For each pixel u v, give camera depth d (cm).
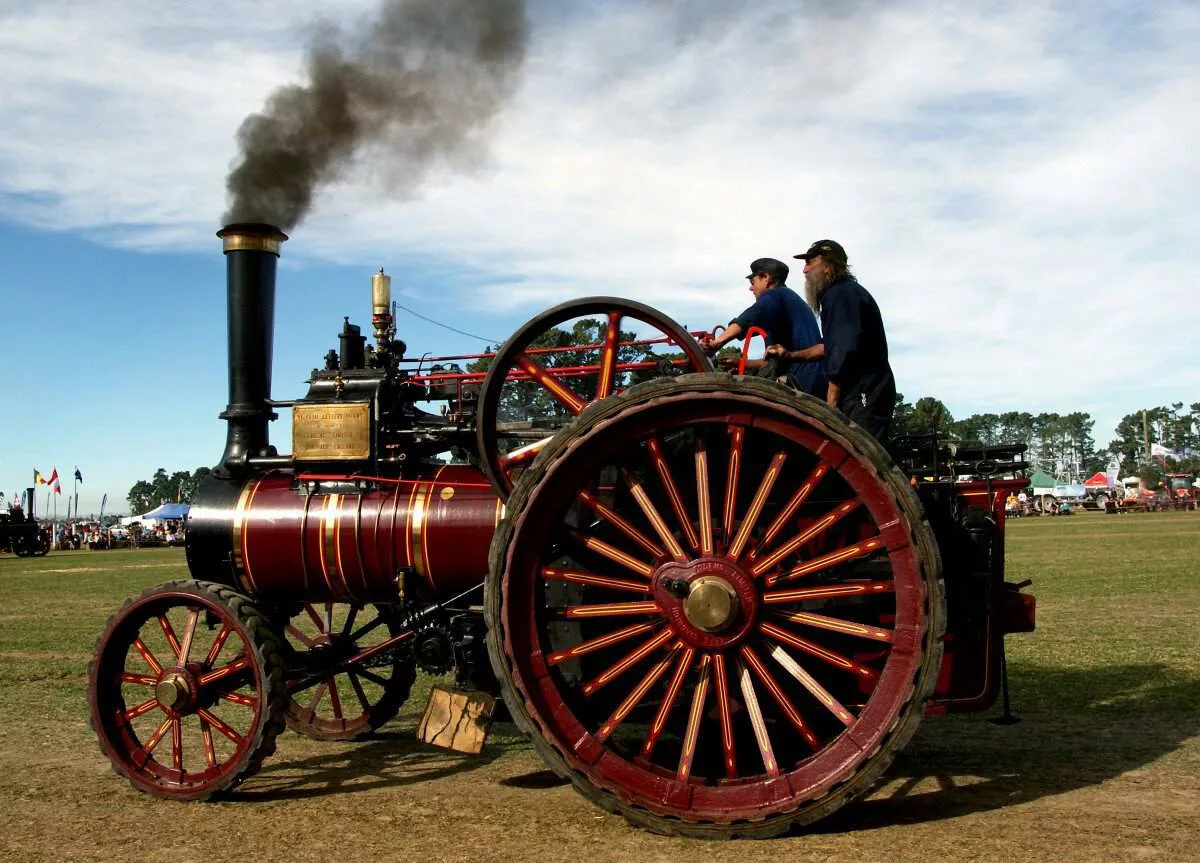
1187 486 8644
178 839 461
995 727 674
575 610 482
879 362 541
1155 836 438
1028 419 17888
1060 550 2481
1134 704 734
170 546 6044
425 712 541
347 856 432
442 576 573
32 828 482
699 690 464
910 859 413
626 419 459
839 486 501
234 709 791
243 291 620
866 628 452
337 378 596
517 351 510
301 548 590
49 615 1540
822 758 450
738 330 568
